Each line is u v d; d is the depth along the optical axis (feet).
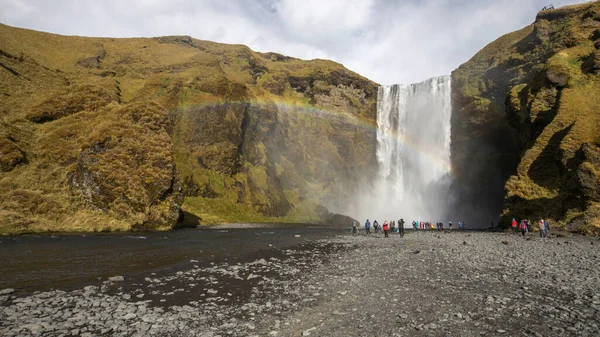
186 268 52.60
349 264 58.44
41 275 45.19
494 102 244.22
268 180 272.51
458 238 115.03
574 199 122.83
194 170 231.71
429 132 298.56
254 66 397.80
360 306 32.76
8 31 276.21
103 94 190.49
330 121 354.54
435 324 26.81
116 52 335.47
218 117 257.55
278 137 313.94
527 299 34.22
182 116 245.86
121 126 158.10
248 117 289.53
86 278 43.93
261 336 24.97
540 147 151.33
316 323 27.89
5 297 33.12
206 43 440.86
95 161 141.38
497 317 28.68
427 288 39.81
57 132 157.89
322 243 98.07
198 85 266.36
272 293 38.11
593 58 167.94
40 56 264.31
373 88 394.32
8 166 131.54
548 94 170.60
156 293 37.27
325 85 382.83
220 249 78.79
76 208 132.26
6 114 164.14
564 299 34.04
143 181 149.38
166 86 261.85
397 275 47.91
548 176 142.82
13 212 114.62
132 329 25.95
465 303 33.17
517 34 293.23
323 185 318.65
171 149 166.81
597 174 119.55
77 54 303.68
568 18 236.43
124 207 138.41
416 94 317.22
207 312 30.89
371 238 119.65
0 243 80.64
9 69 201.57
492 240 102.78
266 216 245.65
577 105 153.79
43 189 132.05
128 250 74.13
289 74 399.85
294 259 64.75
